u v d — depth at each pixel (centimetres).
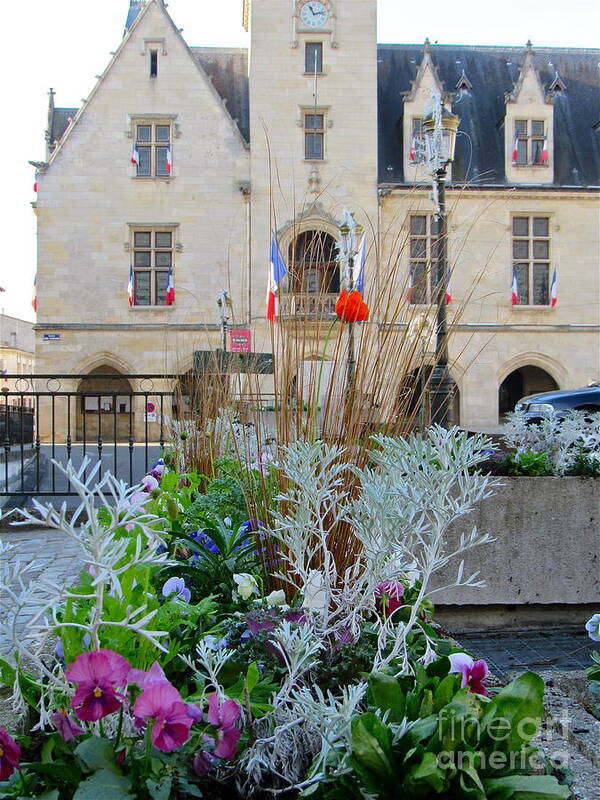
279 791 164
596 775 183
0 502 718
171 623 210
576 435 468
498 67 2889
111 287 2434
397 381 294
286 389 296
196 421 574
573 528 404
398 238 340
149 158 2477
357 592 213
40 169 2434
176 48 2472
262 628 199
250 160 2444
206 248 2445
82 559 154
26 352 6322
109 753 156
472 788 143
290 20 2450
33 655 165
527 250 2533
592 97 2841
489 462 416
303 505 219
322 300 318
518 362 2469
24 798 153
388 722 164
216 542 288
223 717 164
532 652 374
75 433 2392
